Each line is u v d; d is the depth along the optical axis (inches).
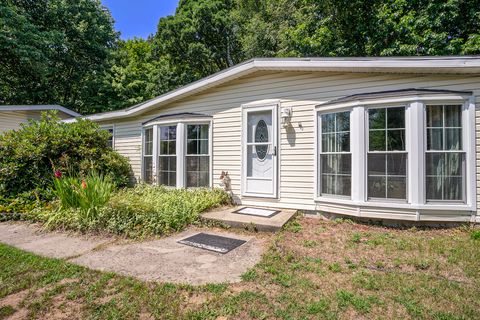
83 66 671.1
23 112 422.3
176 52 725.3
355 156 181.5
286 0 546.3
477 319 78.8
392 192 172.9
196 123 265.1
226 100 251.8
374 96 176.1
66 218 178.9
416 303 87.6
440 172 165.9
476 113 164.7
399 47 372.8
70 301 91.3
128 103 706.8
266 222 175.6
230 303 88.7
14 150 234.5
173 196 226.4
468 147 163.9
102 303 89.7
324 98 206.7
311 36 460.8
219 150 254.5
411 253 130.4
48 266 118.3
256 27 608.1
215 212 205.5
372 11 408.8
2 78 560.4
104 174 281.7
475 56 157.0
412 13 380.8
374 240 149.0
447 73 172.1
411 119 167.0
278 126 224.1
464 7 366.0
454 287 97.2
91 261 124.4
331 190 197.6
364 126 179.5
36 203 215.8
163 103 290.2
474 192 163.3
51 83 646.5
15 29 487.5
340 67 189.9
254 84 236.5
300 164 214.5
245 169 239.1
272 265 117.7
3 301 91.5
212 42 730.8
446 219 165.6
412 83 180.5
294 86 218.5
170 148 278.8
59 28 615.5
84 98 682.2
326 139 201.9
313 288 97.7
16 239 159.2
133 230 165.5
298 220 195.0
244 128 240.7
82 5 649.6
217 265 119.3
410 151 167.3
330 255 129.3
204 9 678.5
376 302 87.9
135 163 329.4
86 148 271.7
